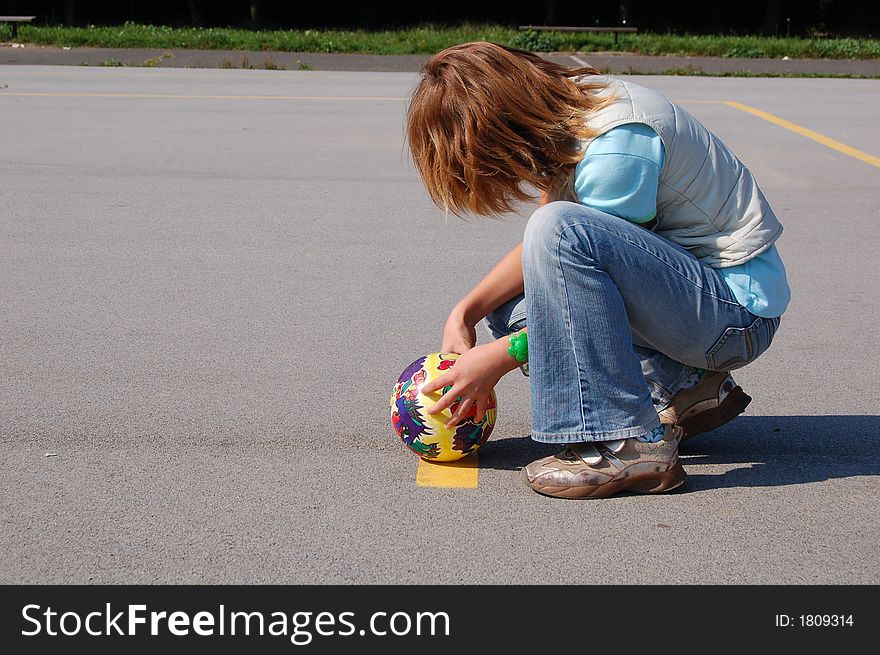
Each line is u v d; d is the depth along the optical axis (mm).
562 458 3350
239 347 4758
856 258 6441
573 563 2928
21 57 19219
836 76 18047
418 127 3049
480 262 6266
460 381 3379
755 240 3221
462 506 3258
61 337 4863
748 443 3787
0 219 7098
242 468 3516
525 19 31969
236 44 21375
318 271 6016
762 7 31484
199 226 7012
